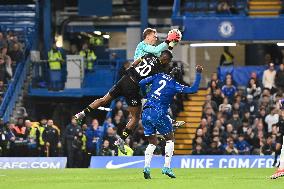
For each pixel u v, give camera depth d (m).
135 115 35.28
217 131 56.66
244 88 68.44
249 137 57.22
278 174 32.28
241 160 52.00
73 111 74.00
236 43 67.12
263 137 57.16
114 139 55.97
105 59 81.19
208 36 66.94
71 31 80.25
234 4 72.38
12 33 70.81
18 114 65.44
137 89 34.72
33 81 71.06
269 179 32.56
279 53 77.19
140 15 77.81
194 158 52.16
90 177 36.59
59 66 71.19
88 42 81.81
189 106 68.31
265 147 55.84
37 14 75.06
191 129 66.94
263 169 47.41
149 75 34.06
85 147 57.12
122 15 79.94
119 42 85.38
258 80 66.75
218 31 66.88
